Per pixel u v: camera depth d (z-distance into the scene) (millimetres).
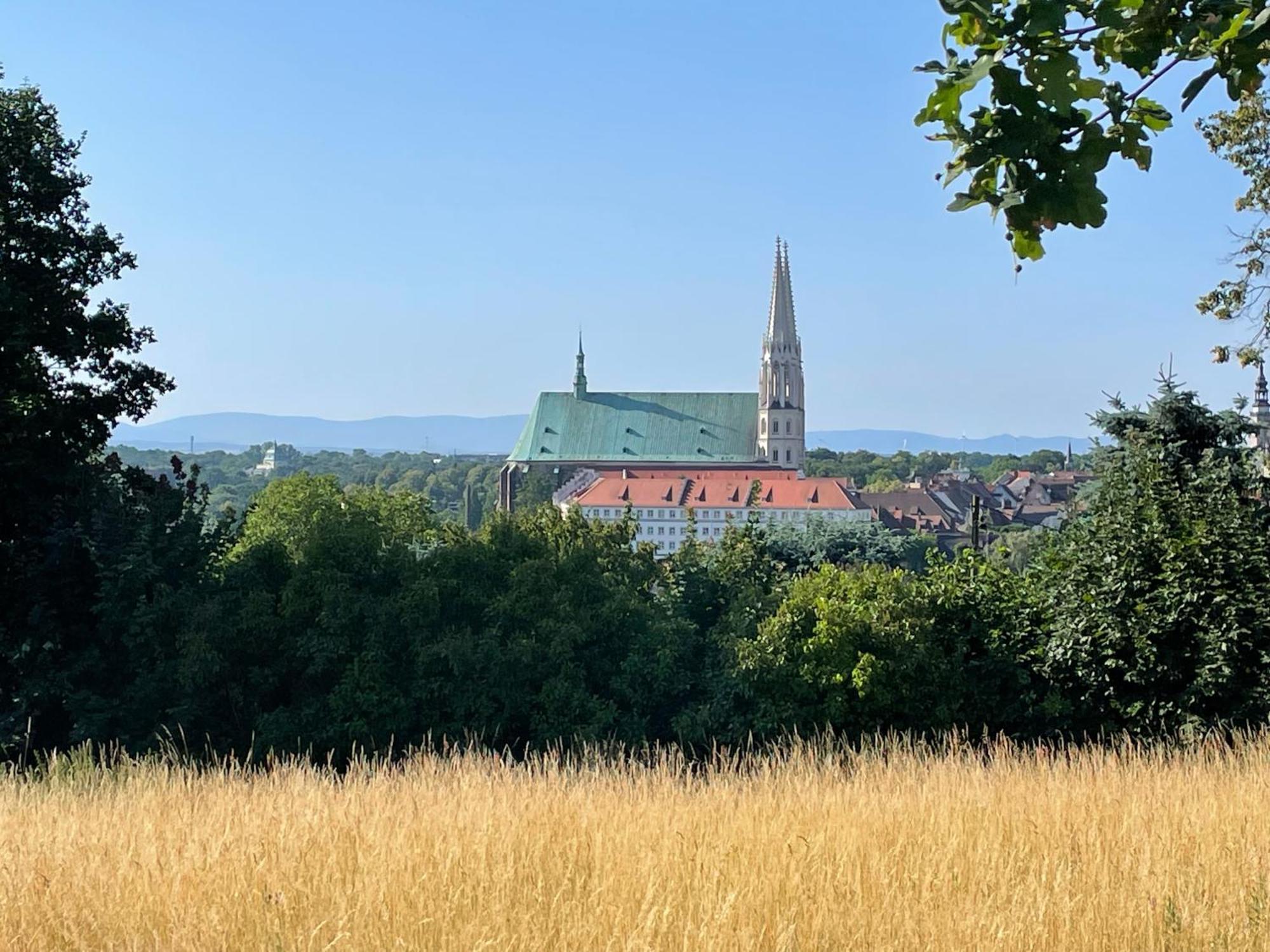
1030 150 5008
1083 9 5051
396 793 13461
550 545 39812
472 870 9539
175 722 32750
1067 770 16578
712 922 8531
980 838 10875
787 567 68438
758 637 35406
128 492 37375
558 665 35844
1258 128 33219
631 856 10203
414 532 44062
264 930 8602
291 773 16219
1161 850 10648
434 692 35000
